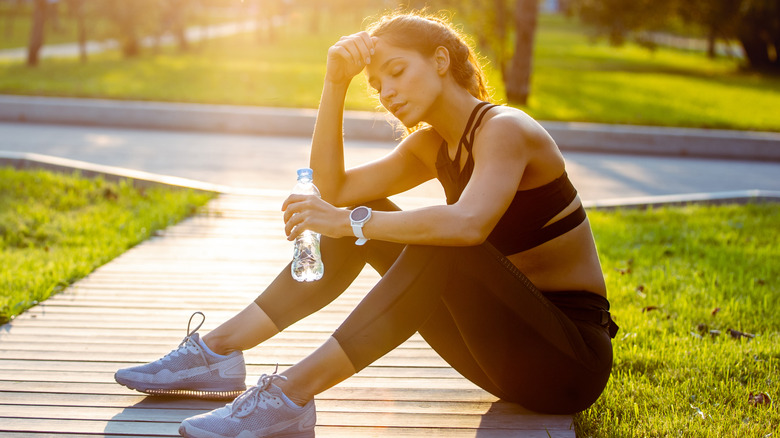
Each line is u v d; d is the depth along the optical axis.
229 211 6.29
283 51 28.86
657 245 5.55
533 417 2.54
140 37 25.83
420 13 2.47
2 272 4.36
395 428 2.46
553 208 2.30
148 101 13.70
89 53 26.77
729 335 3.56
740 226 6.27
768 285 4.42
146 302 3.89
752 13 29.23
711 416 2.57
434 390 2.78
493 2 16.66
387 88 2.30
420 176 2.66
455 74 2.31
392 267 2.16
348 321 2.16
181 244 5.26
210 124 11.97
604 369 2.36
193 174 8.23
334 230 2.16
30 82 15.93
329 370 2.18
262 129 11.92
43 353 3.10
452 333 2.43
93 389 2.72
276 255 5.01
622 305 4.06
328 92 2.56
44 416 2.49
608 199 8.16
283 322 2.55
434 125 2.37
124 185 6.97
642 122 13.33
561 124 12.52
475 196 2.11
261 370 2.96
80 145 10.05
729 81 24.56
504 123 2.17
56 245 5.25
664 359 3.17
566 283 2.40
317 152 2.60
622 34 29.62
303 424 2.23
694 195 7.83
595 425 2.52
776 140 11.75
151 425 2.44
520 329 2.19
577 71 25.16
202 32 34.12
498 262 2.15
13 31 38.12
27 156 7.72
